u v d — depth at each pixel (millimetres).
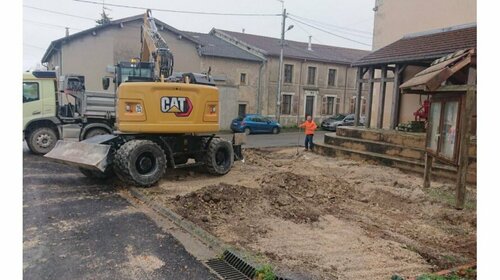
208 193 7258
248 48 31781
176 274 4305
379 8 18250
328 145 15117
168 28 26250
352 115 30031
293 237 5578
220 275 4344
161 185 8547
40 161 11258
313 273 4387
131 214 6398
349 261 4785
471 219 6660
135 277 4188
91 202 7078
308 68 33188
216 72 28594
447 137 6039
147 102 8398
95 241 5156
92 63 24109
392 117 14484
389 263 4758
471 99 5449
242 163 12297
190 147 9578
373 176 10320
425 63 13969
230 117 28047
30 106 12312
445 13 15414
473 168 9305
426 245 5516
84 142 8656
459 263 4781
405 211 7254
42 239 5160
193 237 5441
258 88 30531
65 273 4215
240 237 5492
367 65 15367
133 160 8039
